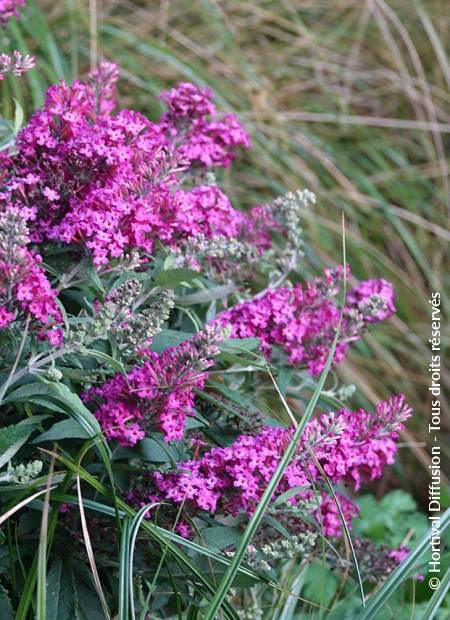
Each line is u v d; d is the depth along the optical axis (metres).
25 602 0.69
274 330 0.85
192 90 0.91
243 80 1.62
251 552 0.76
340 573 0.99
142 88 1.49
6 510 0.70
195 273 0.73
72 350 0.68
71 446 0.75
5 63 0.79
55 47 1.37
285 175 1.54
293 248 0.93
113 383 0.72
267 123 1.61
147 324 0.71
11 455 0.67
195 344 0.71
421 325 1.62
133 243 0.73
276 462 0.75
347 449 0.78
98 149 0.72
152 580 0.77
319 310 0.88
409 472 1.58
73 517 0.75
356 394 1.45
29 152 0.75
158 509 0.74
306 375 0.96
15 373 0.70
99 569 0.77
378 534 1.27
